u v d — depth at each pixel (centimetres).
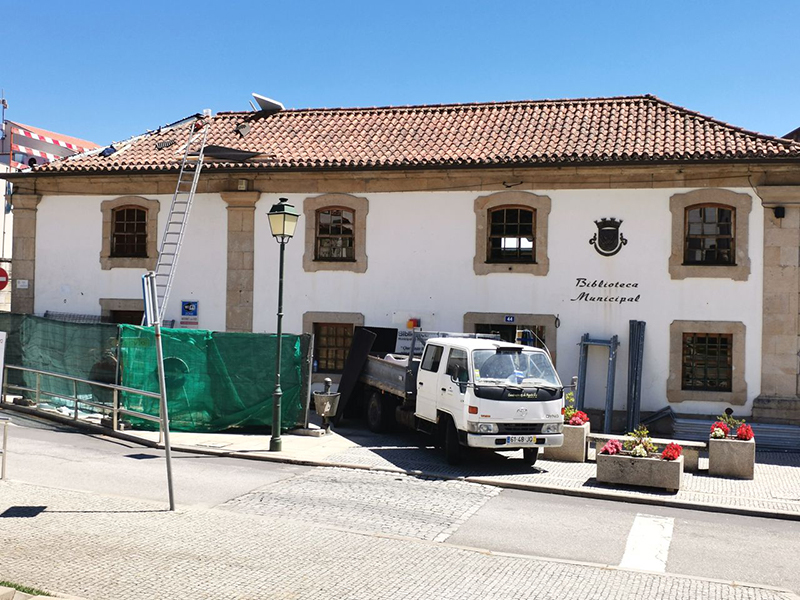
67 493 1098
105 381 1698
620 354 1867
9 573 751
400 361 1733
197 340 1714
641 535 1020
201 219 2105
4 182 2880
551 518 1095
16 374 1948
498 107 2255
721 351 1836
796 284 1777
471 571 834
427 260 1978
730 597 783
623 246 1869
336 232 2050
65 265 2186
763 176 1789
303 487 1223
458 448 1420
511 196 1928
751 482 1359
